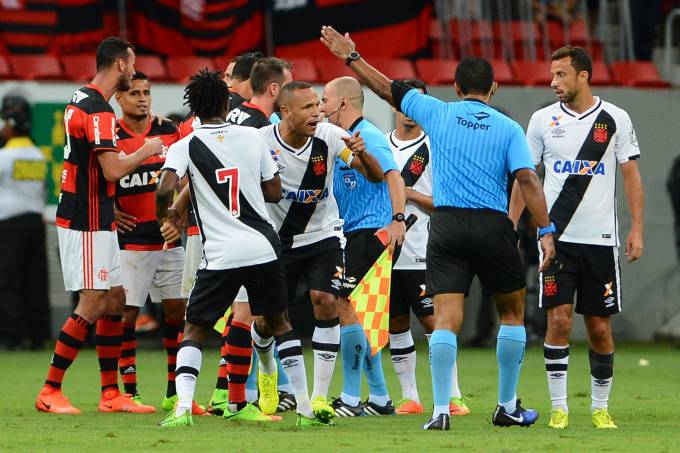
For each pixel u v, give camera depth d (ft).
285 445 68.28
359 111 88.53
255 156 76.48
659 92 183.21
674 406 98.63
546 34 207.41
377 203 90.07
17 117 156.46
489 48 203.72
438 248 76.84
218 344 171.63
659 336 182.60
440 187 77.20
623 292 182.70
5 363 141.18
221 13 182.09
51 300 165.68
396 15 186.39
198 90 77.30
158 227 94.58
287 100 79.61
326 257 84.02
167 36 181.27
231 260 75.25
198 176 76.28
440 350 76.69
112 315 91.40
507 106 179.11
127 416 87.04
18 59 172.65
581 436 74.79
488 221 75.87
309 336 162.81
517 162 75.92
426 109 78.23
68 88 162.71
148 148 88.38
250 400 89.61
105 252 89.51
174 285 94.68
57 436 73.10
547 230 76.33
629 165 83.56
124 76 89.86
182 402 77.97
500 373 79.87
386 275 83.61
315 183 82.58
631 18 204.85
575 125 82.79
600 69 196.03
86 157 88.58
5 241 156.76
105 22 181.78
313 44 184.44
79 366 139.44
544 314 173.99
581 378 126.72
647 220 183.11
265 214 77.10
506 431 77.46
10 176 156.04
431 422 77.51
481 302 174.19
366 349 89.66
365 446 67.92
